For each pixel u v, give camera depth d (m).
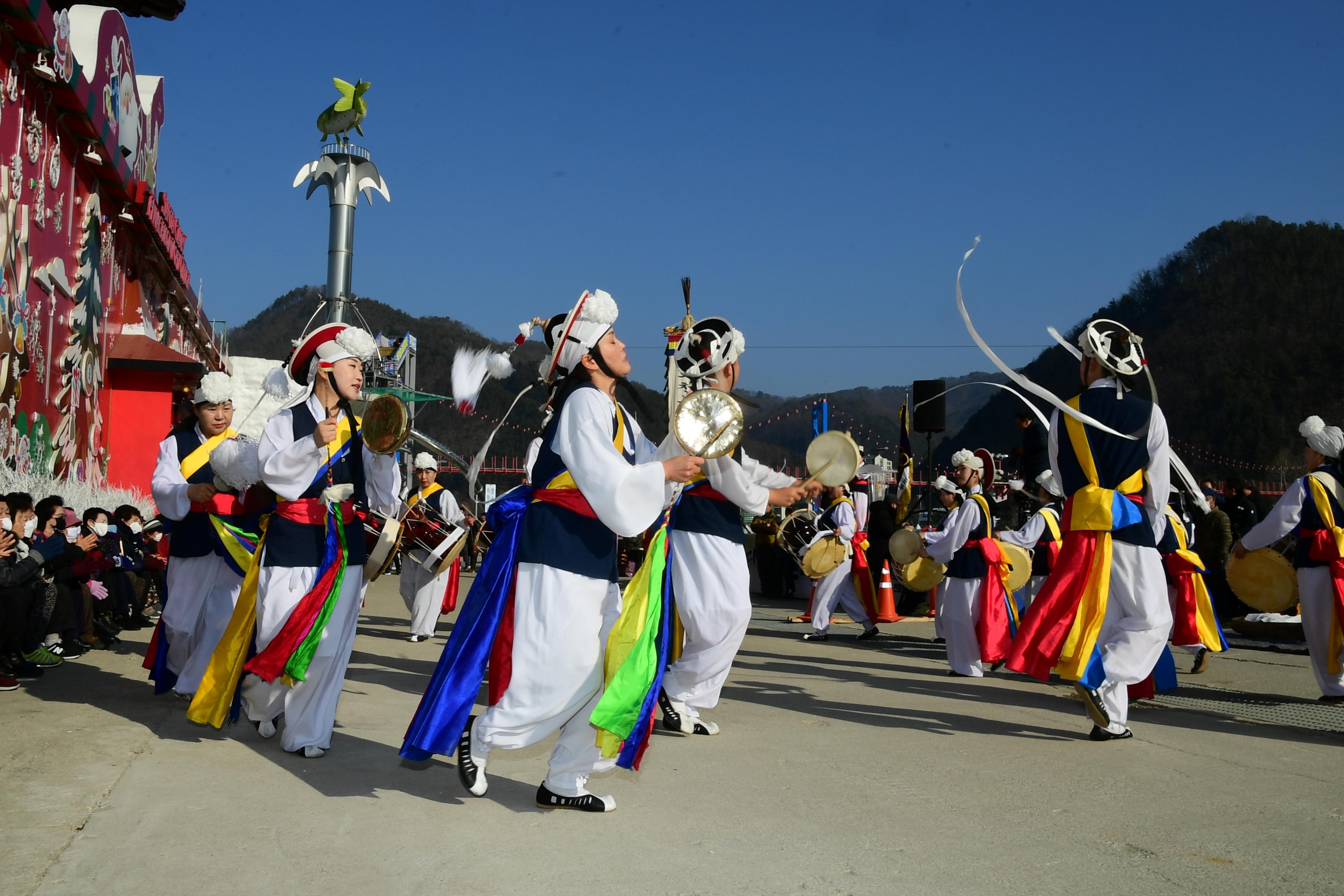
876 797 4.15
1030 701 6.88
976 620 8.03
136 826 3.50
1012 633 8.02
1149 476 5.51
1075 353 5.82
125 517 9.97
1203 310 87.44
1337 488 6.91
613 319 4.06
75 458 13.70
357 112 19.89
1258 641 10.82
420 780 4.26
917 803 4.06
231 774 4.27
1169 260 97.00
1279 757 5.07
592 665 3.83
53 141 12.51
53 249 12.66
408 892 2.96
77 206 13.95
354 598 4.83
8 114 10.72
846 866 3.27
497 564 3.94
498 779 4.30
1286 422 75.25
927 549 8.49
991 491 8.80
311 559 4.75
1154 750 5.18
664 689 5.42
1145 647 5.40
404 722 5.59
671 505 4.27
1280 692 7.37
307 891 2.95
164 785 4.05
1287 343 80.12
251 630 4.85
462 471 11.02
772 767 4.65
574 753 3.84
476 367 4.36
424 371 101.19
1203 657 8.41
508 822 3.68
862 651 9.97
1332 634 6.77
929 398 14.93
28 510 7.01
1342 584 6.75
